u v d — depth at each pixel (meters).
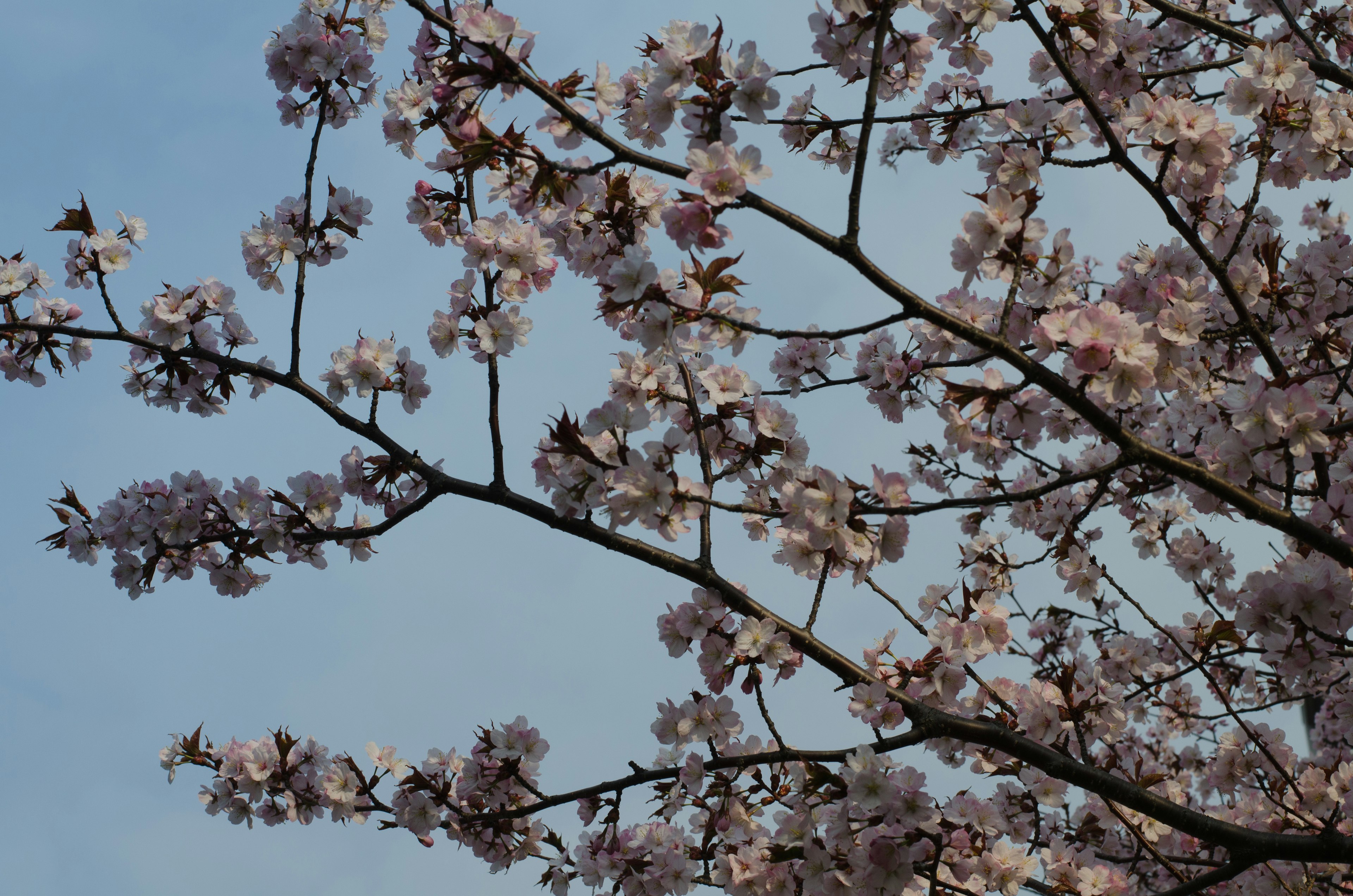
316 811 4.27
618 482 2.88
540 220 3.99
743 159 2.78
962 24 3.59
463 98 3.27
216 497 4.01
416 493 4.21
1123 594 4.38
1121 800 3.37
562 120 2.99
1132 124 3.41
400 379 4.11
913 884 3.42
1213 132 3.27
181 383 4.20
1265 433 2.96
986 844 3.54
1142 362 2.79
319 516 3.98
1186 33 5.56
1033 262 3.13
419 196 4.29
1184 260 3.77
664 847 3.81
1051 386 2.96
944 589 3.76
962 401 2.99
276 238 4.26
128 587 3.94
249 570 4.14
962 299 3.82
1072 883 3.65
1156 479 4.62
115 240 4.17
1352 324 4.27
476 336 4.01
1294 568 3.13
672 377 3.78
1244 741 4.80
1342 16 5.11
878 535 3.09
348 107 4.41
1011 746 3.37
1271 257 3.73
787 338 2.90
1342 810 3.99
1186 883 3.42
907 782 3.08
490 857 4.12
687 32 2.86
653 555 3.57
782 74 3.49
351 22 4.43
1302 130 3.61
